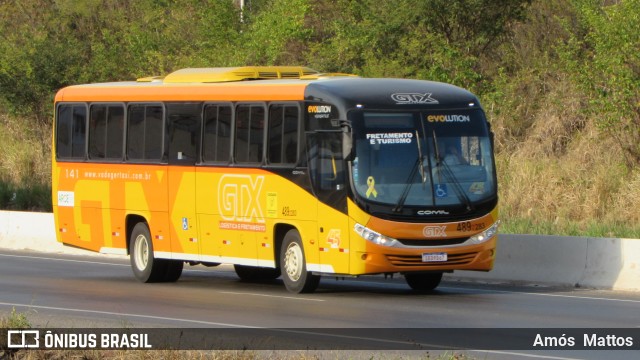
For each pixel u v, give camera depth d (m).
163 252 31.41
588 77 41.00
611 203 38.88
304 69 31.22
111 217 33.12
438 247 26.17
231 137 29.52
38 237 43.19
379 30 48.75
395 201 26.02
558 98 45.12
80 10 63.94
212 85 30.23
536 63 47.34
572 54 43.56
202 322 22.19
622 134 40.72
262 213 28.45
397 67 46.84
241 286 30.45
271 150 28.31
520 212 40.09
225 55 53.84
